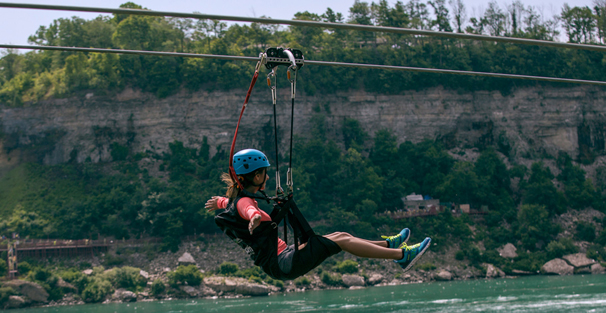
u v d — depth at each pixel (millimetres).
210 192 125875
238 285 88062
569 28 170750
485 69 157250
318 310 62406
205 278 93125
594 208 139000
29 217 117500
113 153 138625
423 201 136000
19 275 94812
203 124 143875
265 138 147250
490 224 129875
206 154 142000
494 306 59500
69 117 139000
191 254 108000
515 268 108562
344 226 120875
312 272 99125
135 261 105312
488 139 155125
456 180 137125
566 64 159750
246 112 145375
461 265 110062
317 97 150500
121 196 124438
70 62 141250
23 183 127625
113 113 140875
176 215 117688
